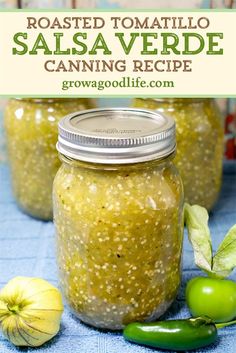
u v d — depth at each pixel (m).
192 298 0.39
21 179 0.52
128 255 0.36
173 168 0.38
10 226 0.53
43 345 0.37
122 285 0.37
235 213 0.55
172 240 0.37
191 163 0.50
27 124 0.50
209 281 0.39
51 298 0.36
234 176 0.63
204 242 0.40
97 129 0.38
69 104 0.50
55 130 0.49
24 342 0.36
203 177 0.51
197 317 0.37
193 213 0.41
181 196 0.38
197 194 0.52
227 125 0.63
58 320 0.37
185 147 0.49
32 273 0.45
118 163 0.35
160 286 0.38
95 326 0.39
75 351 0.36
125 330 0.37
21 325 0.35
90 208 0.35
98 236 0.35
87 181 0.36
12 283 0.37
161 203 0.36
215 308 0.38
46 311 0.36
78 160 0.35
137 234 0.35
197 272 0.45
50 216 0.53
